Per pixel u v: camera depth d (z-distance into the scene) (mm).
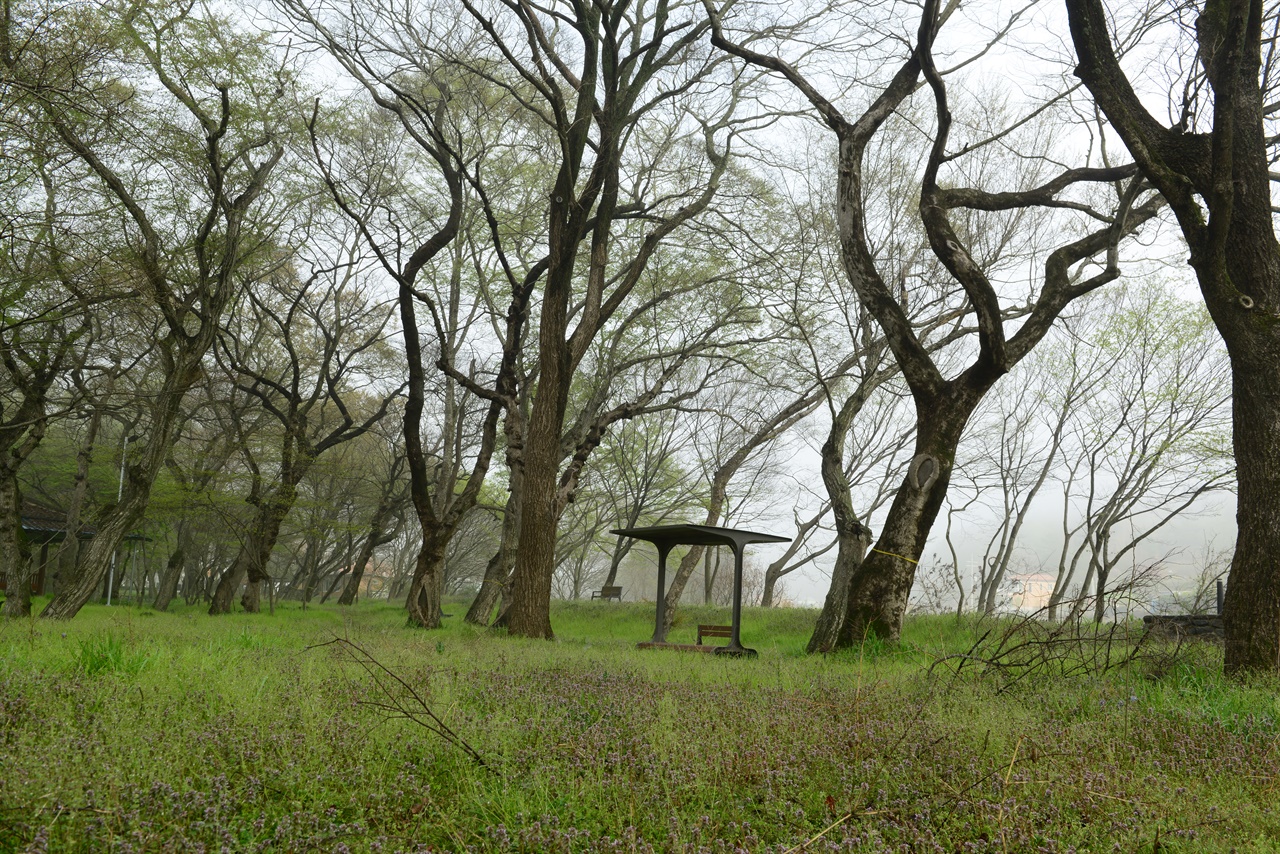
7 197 15055
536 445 18469
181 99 17844
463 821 3260
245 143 20422
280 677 6375
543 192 26797
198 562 46750
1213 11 9688
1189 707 5992
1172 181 9461
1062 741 4605
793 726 5023
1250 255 9203
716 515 26062
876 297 14391
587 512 42094
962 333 20078
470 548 52250
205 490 28016
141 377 27781
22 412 19484
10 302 15797
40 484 36281
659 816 3354
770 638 24219
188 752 3783
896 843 3039
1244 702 6230
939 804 3441
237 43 19953
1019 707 5871
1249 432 8609
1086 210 14781
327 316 34219
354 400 41562
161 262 18344
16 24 13078
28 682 5359
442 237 22094
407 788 3541
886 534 13766
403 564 54094
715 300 27016
